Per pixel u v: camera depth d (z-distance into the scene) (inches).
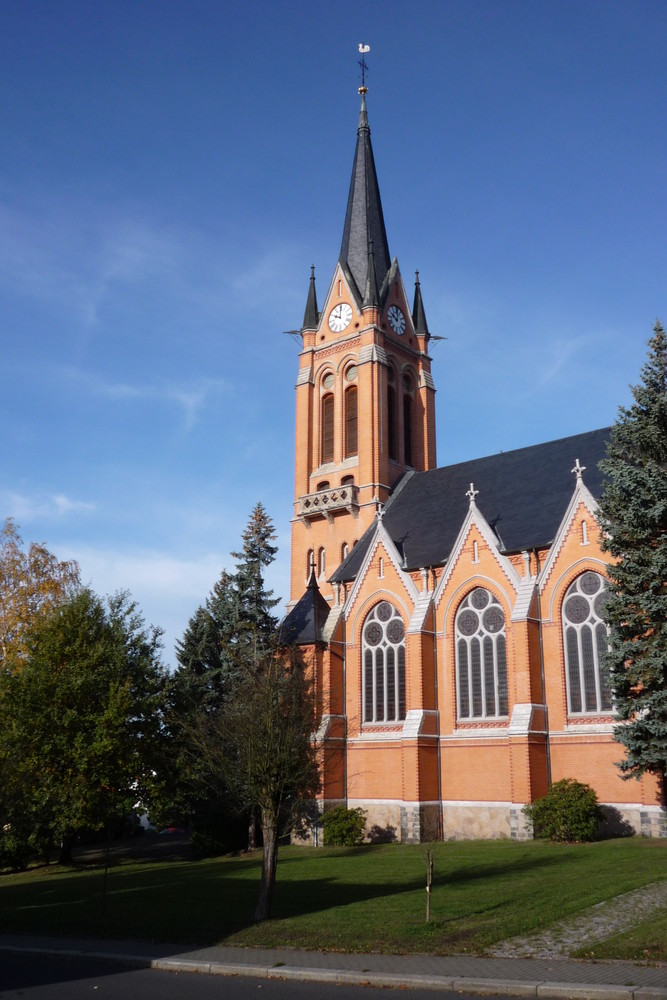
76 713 1662.2
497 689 1969.7
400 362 2908.5
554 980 674.2
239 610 2516.0
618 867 1226.6
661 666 1435.8
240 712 1208.8
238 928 960.3
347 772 2144.4
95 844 2652.6
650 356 1596.9
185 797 2087.8
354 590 2257.6
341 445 2787.9
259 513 2689.5
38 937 997.8
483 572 2037.4
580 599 1886.1
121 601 1915.6
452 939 832.9
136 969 826.8
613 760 1764.3
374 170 3181.6
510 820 1800.0
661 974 679.1
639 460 1556.3
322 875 1391.5
